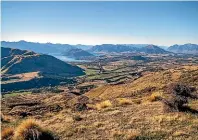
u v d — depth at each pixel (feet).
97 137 54.24
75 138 55.26
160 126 56.29
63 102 129.49
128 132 53.98
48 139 54.70
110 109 81.92
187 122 57.21
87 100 125.39
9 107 134.72
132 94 148.66
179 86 87.45
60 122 71.72
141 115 67.62
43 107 112.57
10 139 56.59
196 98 83.82
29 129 55.67
